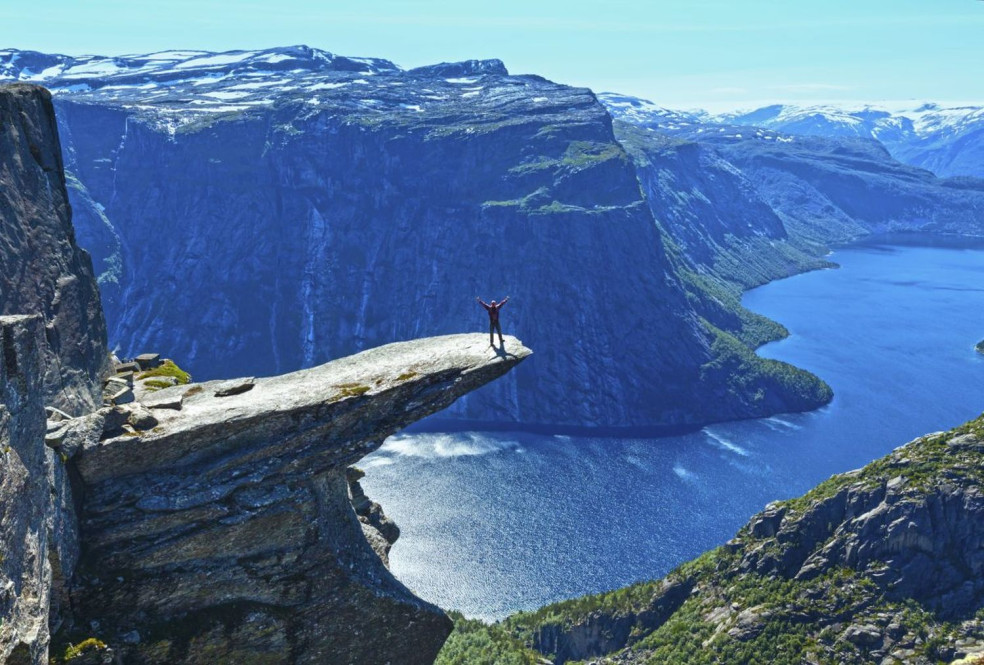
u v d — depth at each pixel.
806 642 149.38
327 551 39.34
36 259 38.28
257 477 37.75
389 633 41.25
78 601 34.03
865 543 159.75
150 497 35.88
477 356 42.94
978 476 158.12
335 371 42.31
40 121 41.47
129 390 40.97
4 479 27.61
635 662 165.38
